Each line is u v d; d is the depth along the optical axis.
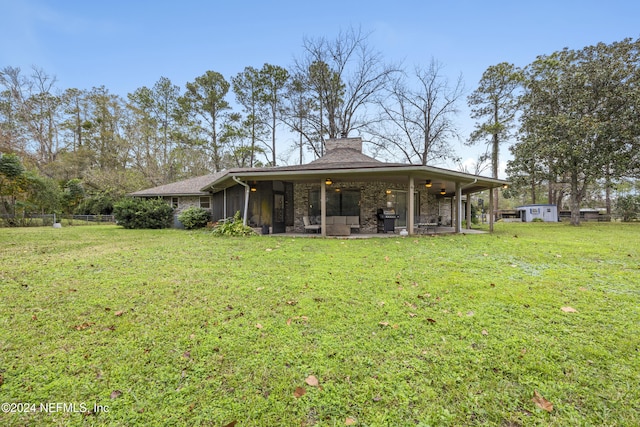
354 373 2.08
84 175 23.92
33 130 25.61
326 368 2.13
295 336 2.59
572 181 16.67
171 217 16.09
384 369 2.12
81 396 1.86
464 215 19.89
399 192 12.67
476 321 2.88
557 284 4.07
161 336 2.60
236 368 2.14
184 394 1.88
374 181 11.98
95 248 7.21
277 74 24.52
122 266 5.18
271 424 1.65
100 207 22.80
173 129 27.20
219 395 1.87
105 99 27.09
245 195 11.19
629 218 21.28
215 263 5.43
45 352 2.34
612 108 15.02
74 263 5.41
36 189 16.47
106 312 3.12
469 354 2.30
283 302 3.41
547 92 16.61
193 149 26.91
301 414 1.72
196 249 6.98
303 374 2.07
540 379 2.00
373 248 7.12
